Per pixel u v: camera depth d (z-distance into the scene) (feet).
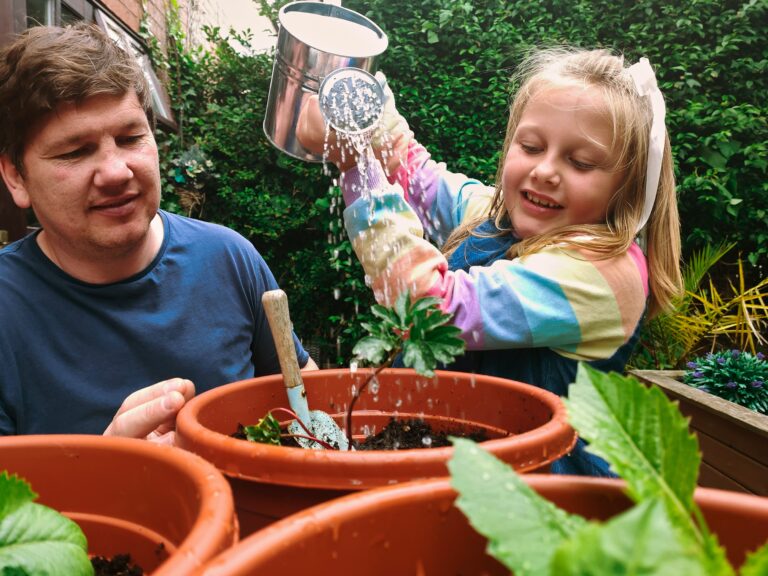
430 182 4.24
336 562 0.92
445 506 1.02
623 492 1.03
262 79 13.11
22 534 0.94
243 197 12.44
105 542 1.32
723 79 11.17
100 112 2.56
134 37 12.27
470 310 2.68
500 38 11.45
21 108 2.46
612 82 2.93
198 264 3.33
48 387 2.96
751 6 10.78
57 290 2.99
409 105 11.58
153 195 2.85
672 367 9.86
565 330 2.66
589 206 2.94
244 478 1.42
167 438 1.99
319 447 2.10
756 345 10.63
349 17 3.58
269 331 3.69
